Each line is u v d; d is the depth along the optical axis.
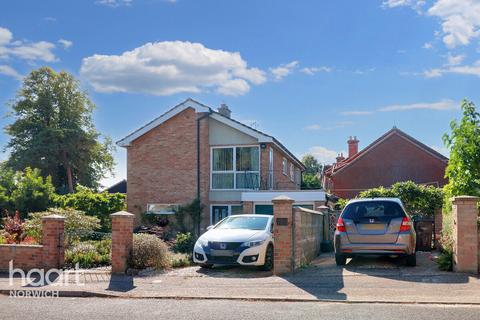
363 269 11.32
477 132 12.78
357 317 7.21
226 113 28.11
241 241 12.20
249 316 7.44
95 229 21.50
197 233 23.23
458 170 12.77
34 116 48.62
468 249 10.14
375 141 37.06
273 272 11.49
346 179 36.97
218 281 10.61
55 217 12.27
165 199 24.28
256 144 23.69
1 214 25.88
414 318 7.09
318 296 8.76
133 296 9.27
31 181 26.91
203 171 23.86
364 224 11.38
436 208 17.48
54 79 49.31
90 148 48.97
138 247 12.13
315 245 15.00
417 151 36.41
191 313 7.73
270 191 21.73
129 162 25.03
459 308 7.70
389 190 19.19
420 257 13.34
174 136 24.44
